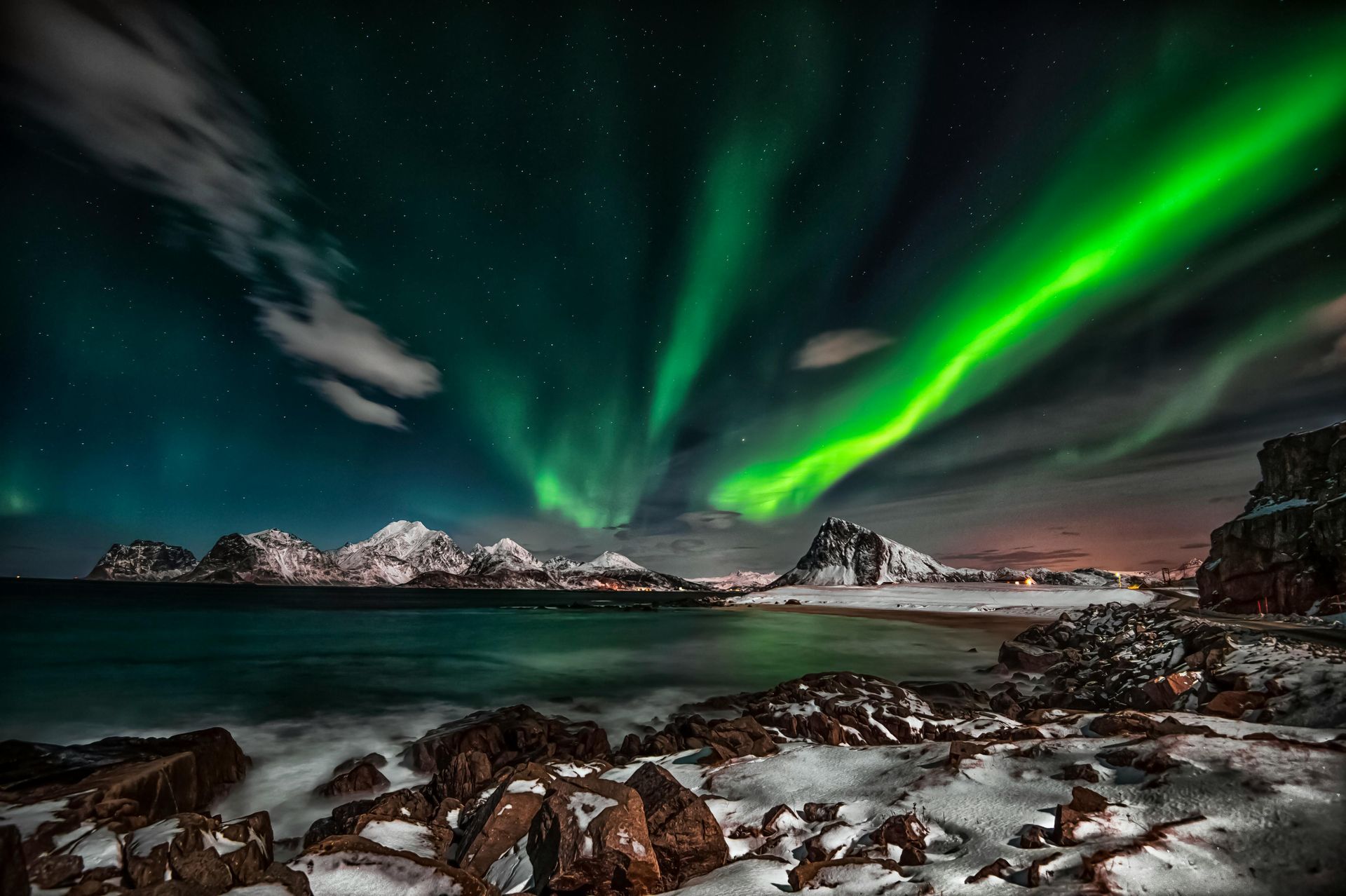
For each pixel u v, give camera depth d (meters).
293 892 4.58
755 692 21.50
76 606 83.12
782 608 99.94
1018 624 57.00
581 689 22.84
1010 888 3.99
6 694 21.06
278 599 134.62
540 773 7.29
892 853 4.96
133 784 7.04
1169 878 3.86
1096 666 18.45
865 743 10.66
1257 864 3.95
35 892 4.44
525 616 78.25
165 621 57.56
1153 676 13.80
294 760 13.48
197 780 10.09
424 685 23.78
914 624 58.00
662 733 12.95
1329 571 23.38
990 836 4.95
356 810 8.77
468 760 9.84
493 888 5.23
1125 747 6.08
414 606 108.62
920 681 23.77
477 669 28.34
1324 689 8.82
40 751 10.12
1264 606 25.62
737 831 5.95
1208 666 11.91
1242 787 4.96
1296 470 27.84
